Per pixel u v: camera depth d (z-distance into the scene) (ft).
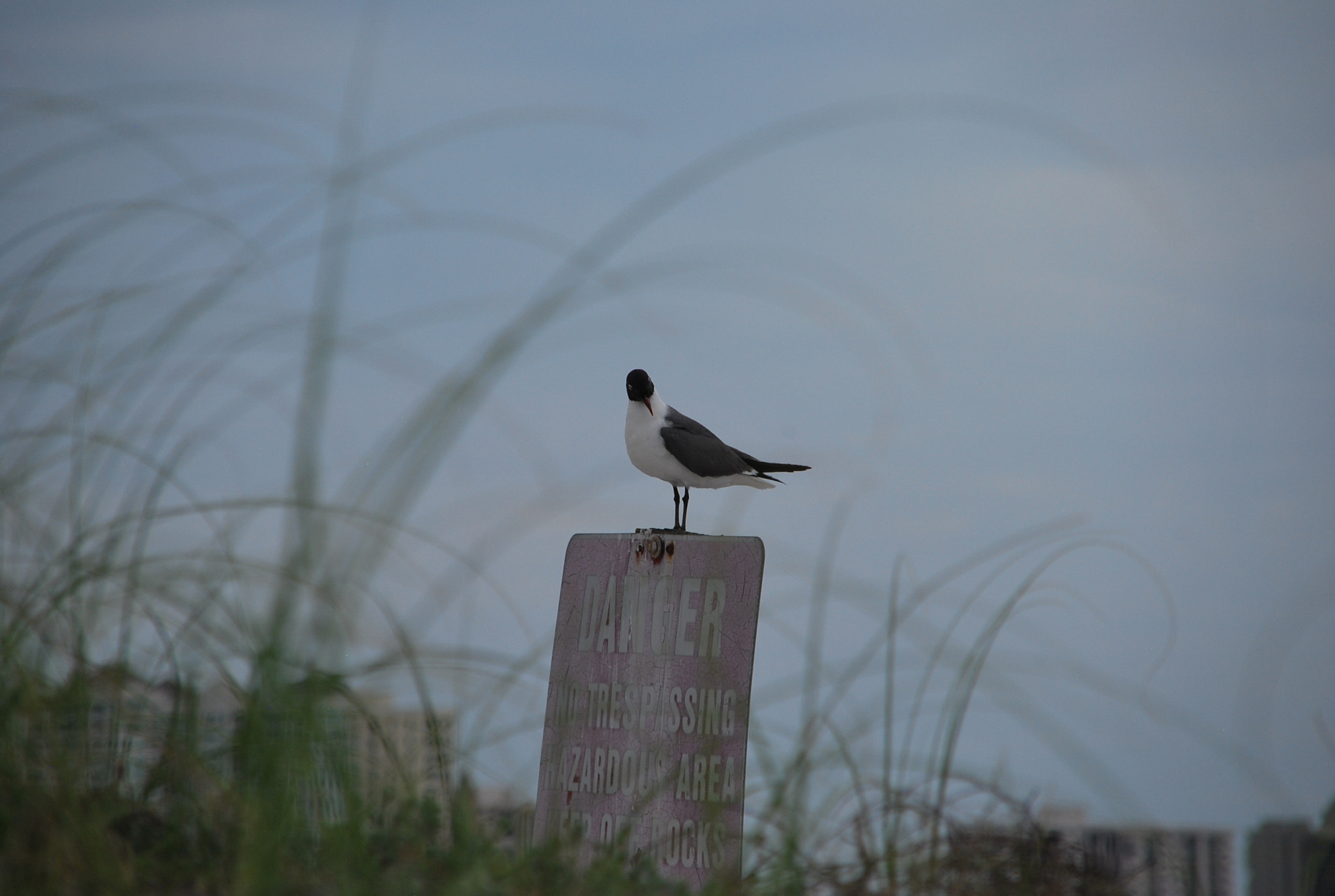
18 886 23.04
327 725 25.05
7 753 24.63
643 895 27.94
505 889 25.94
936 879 27.43
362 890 23.26
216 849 26.76
